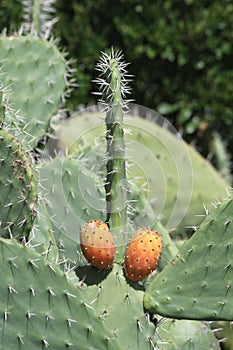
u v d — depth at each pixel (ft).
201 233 10.52
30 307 9.96
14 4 21.53
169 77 25.08
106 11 24.80
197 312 10.51
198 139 24.95
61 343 9.98
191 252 10.51
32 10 17.28
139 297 10.52
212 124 24.84
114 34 24.97
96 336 9.97
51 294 9.93
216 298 10.50
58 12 24.40
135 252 10.46
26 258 9.90
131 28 24.66
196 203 17.62
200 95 24.91
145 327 10.41
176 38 24.67
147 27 24.73
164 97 25.13
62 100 15.19
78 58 24.22
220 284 10.50
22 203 10.87
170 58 24.62
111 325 10.28
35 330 9.98
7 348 10.02
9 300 9.94
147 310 10.51
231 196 10.44
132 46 24.76
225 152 23.18
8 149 10.59
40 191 12.05
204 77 24.98
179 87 24.98
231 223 10.43
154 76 25.27
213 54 24.85
